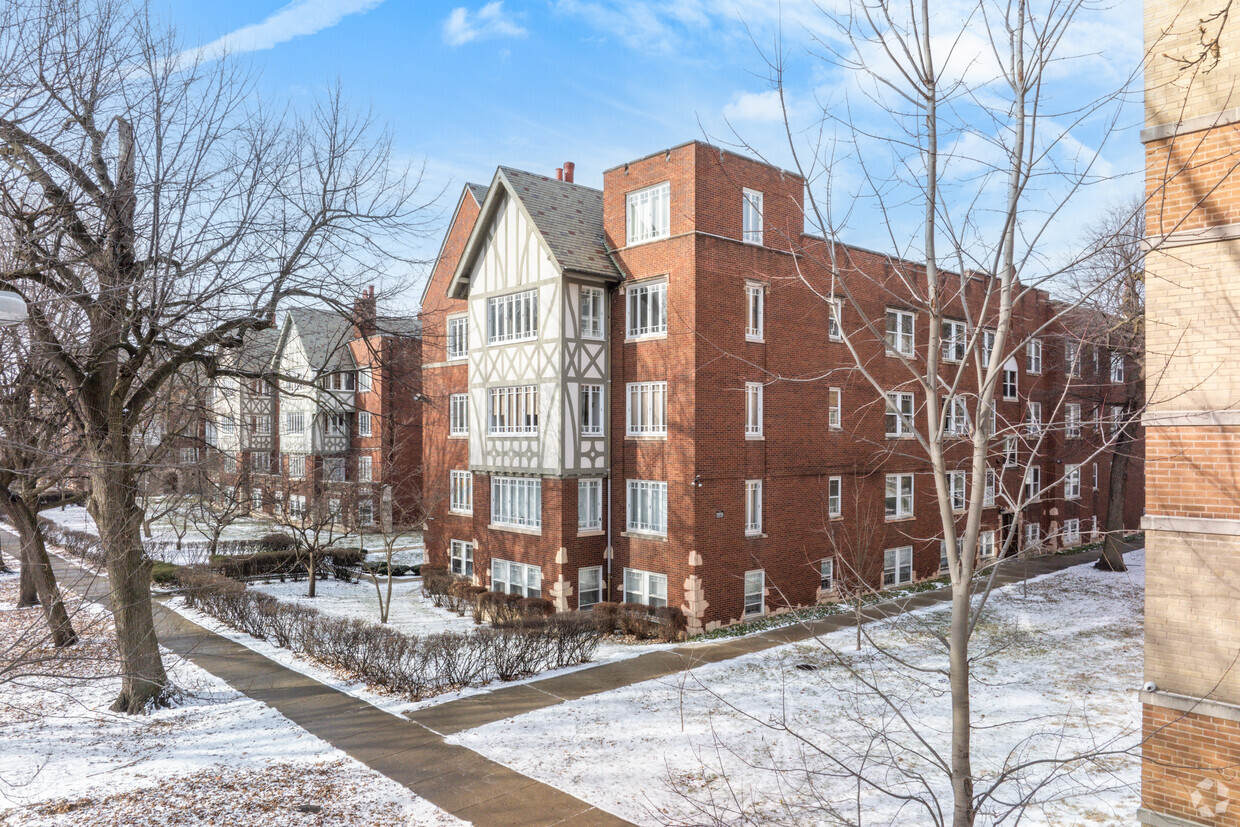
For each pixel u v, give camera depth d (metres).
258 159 13.05
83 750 12.81
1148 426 7.90
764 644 19.36
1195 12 7.72
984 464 5.98
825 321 24.64
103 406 14.30
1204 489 7.54
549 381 22.94
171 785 11.38
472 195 29.19
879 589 25.61
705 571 20.98
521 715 14.42
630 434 22.98
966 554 5.96
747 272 22.31
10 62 10.33
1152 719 7.84
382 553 34.66
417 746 12.95
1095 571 28.73
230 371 15.20
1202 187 7.63
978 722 13.42
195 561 30.53
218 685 16.55
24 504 17.73
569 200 25.33
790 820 10.05
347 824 10.19
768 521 22.70
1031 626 20.50
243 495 35.84
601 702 15.09
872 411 26.09
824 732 12.66
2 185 10.84
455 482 29.17
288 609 20.09
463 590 24.27
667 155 21.72
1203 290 7.61
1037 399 32.50
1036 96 5.60
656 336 22.09
